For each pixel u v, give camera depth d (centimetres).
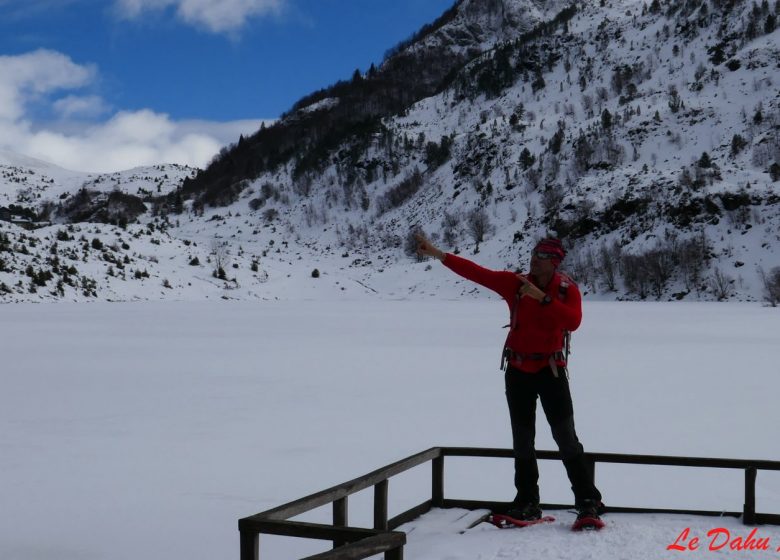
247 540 356
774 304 6444
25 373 2003
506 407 1448
